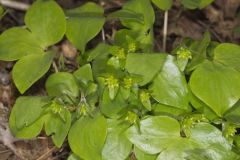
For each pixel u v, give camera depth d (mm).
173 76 563
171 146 550
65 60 779
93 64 591
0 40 625
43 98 577
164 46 735
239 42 913
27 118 582
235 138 564
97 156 540
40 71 580
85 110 558
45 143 689
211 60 583
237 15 938
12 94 736
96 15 640
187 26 897
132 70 549
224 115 556
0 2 843
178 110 576
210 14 935
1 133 698
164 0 655
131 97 569
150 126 550
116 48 580
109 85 555
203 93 539
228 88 544
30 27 628
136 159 616
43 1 629
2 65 763
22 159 687
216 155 550
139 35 639
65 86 590
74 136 555
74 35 614
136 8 641
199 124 556
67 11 662
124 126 561
